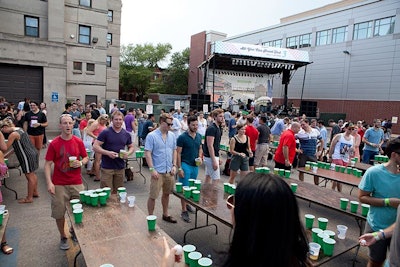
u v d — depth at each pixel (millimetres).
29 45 17031
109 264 2084
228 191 4340
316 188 5094
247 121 8023
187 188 4137
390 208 2918
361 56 27688
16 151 5379
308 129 7188
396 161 2912
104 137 4598
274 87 37094
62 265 3506
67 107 12219
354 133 8320
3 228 3094
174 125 9547
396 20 24938
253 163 8281
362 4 27281
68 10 20297
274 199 985
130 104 22016
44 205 5406
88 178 7305
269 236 974
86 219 3098
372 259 2939
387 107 25891
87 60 21328
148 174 8078
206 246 4141
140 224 3006
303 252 1044
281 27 35094
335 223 5340
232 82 26375
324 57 30906
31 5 18281
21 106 13984
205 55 44500
